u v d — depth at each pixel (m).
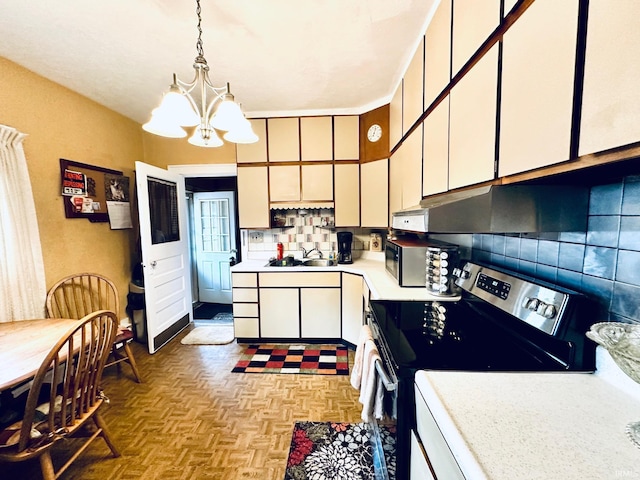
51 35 1.70
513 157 0.86
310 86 2.41
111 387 2.24
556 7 0.69
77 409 1.41
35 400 1.14
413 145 1.87
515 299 1.11
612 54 0.56
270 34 1.71
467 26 1.13
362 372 1.29
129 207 3.07
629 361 0.62
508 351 1.05
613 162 0.58
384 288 1.96
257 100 2.71
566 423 0.65
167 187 3.15
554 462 0.54
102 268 2.71
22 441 1.16
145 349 2.91
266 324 2.96
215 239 4.53
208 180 4.82
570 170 0.68
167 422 1.85
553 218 0.93
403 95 2.14
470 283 1.49
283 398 2.09
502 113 0.91
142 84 2.34
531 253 1.21
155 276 2.87
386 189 2.70
